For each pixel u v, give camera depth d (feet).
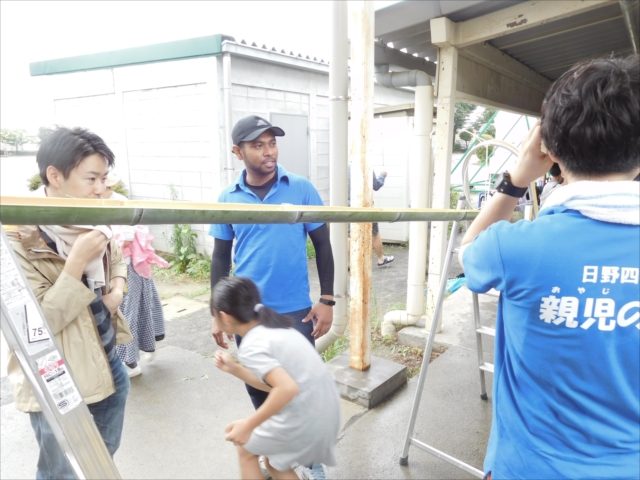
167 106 21.88
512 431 3.27
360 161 10.06
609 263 2.84
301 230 7.59
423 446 7.78
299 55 22.93
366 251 10.39
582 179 3.06
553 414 3.06
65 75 25.26
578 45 15.85
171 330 15.24
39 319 2.07
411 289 13.42
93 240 4.81
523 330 3.06
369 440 8.95
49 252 4.83
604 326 2.84
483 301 15.96
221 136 20.36
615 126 2.76
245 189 7.45
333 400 5.97
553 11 10.25
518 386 3.28
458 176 36.29
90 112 25.03
